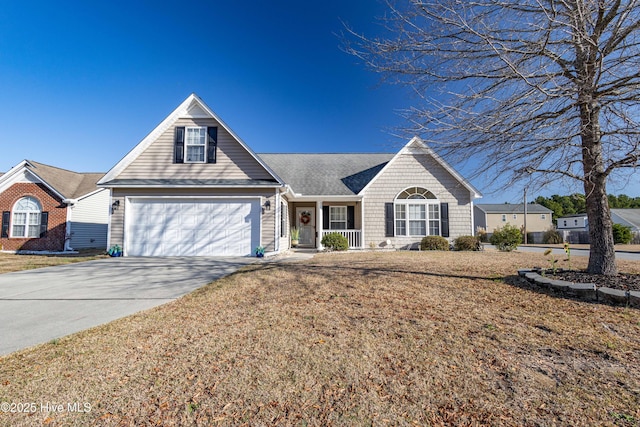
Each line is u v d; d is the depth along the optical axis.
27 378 2.77
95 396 2.50
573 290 4.99
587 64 4.83
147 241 11.95
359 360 3.02
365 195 15.36
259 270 8.10
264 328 3.90
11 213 15.61
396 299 5.08
